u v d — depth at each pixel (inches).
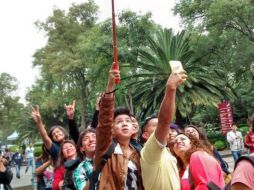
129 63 1508.4
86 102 2137.1
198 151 161.5
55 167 247.1
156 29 1546.5
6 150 1104.2
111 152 143.2
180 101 1190.3
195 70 1275.8
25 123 2736.2
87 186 151.3
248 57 1314.0
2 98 2822.3
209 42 1352.1
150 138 137.5
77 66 1971.0
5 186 263.6
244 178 109.9
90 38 1684.3
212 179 151.3
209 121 1635.1
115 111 153.2
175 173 145.6
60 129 266.4
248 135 394.0
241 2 1226.6
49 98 2218.3
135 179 143.5
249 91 1657.2
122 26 1552.7
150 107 1315.2
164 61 1269.7
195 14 1406.3
